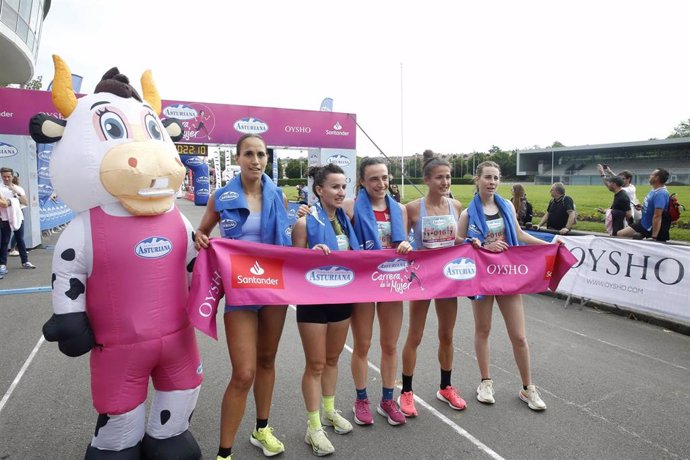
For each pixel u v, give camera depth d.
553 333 5.63
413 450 3.08
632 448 3.11
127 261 2.50
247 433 3.31
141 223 2.57
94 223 2.49
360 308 3.24
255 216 2.97
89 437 3.25
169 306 2.64
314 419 3.05
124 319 2.51
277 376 4.28
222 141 10.30
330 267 3.07
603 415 3.56
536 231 8.53
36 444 3.15
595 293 6.64
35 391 3.96
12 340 5.24
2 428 3.35
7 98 8.53
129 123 2.60
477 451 3.07
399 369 4.49
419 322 3.45
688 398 3.87
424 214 3.55
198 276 2.68
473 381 4.18
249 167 2.85
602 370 4.46
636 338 5.46
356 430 3.34
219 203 2.90
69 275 2.45
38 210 12.69
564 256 3.63
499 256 3.55
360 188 3.46
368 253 3.15
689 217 12.22
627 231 7.88
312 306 2.98
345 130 11.34
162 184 2.57
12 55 18.62
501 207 3.71
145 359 2.57
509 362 4.64
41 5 20.27
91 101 2.61
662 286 5.80
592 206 16.33
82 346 2.45
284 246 2.96
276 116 10.70
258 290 2.79
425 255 3.34
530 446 3.13
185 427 2.86
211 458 3.00
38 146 14.41
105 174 2.43
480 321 3.67
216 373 4.38
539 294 7.81
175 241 2.70
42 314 6.26
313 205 3.24
